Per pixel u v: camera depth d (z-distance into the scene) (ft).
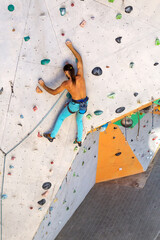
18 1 16.48
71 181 22.89
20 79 17.29
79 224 26.78
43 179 19.10
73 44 16.92
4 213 19.75
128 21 16.84
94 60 17.16
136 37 17.07
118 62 17.33
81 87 15.94
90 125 18.38
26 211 19.80
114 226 26.53
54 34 16.83
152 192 28.55
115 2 16.44
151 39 17.12
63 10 16.44
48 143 18.40
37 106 17.71
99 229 26.45
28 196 19.39
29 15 16.66
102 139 24.82
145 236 25.90
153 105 23.21
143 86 17.89
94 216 27.22
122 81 17.66
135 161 28.63
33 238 20.65
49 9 16.57
